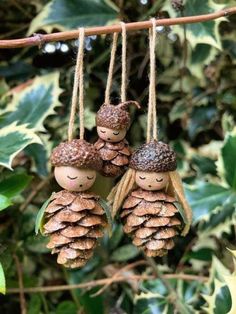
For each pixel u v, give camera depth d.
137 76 0.37
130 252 0.38
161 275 0.36
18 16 0.39
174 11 0.34
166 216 0.22
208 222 0.35
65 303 0.38
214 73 0.38
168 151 0.22
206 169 0.36
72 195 0.22
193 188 0.33
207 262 0.38
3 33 0.39
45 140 0.35
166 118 0.38
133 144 0.38
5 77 0.38
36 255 0.39
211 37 0.32
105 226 0.22
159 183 0.22
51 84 0.34
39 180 0.37
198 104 0.38
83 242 0.21
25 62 0.38
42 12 0.34
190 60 0.36
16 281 0.37
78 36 0.23
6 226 0.37
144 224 0.22
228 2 0.36
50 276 0.40
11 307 0.40
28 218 0.37
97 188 0.23
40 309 0.38
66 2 0.34
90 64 0.36
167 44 0.37
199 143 0.38
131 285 0.38
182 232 0.24
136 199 0.22
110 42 0.34
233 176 0.33
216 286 0.32
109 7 0.35
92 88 0.37
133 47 0.36
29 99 0.34
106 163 0.23
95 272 0.38
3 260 0.33
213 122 0.38
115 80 0.37
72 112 0.22
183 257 0.37
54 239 0.21
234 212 0.34
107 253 0.38
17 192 0.30
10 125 0.29
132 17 0.37
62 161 0.21
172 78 0.38
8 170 0.34
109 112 0.23
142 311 0.35
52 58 0.37
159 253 0.22
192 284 0.36
